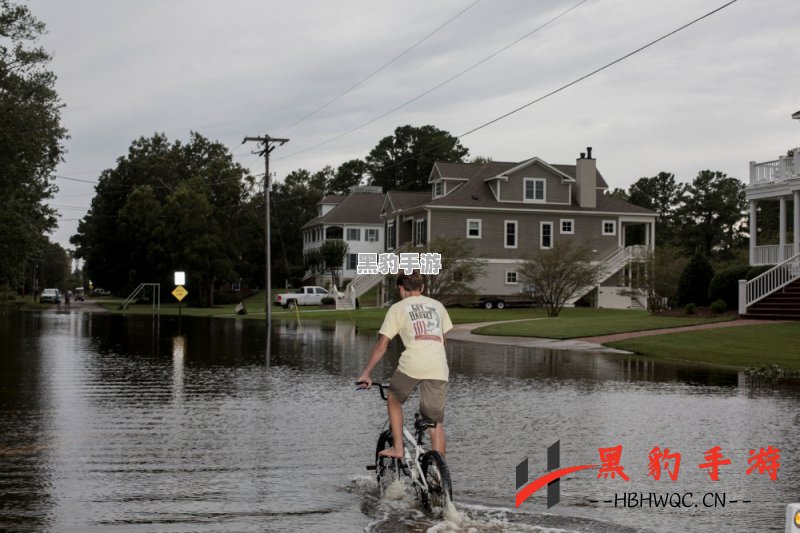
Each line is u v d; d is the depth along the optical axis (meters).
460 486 7.44
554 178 54.91
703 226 93.25
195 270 70.19
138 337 29.05
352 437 9.81
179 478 7.63
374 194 81.38
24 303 82.06
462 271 45.31
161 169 85.44
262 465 8.22
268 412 11.77
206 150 90.06
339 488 7.30
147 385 14.94
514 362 19.80
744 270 31.23
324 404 12.62
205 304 71.69
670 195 104.12
